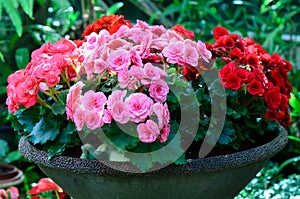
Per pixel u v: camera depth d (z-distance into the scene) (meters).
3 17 2.91
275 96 1.55
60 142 1.46
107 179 1.37
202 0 3.04
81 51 1.54
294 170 2.85
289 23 3.15
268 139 1.65
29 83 1.44
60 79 1.56
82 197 1.49
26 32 2.94
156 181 1.36
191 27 3.06
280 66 1.65
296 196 2.07
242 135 1.58
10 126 3.00
